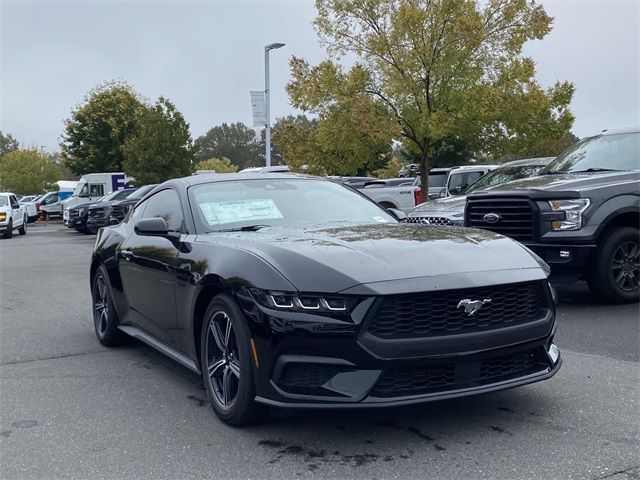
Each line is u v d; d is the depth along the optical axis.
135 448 3.84
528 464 3.43
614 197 7.08
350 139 16.88
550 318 4.00
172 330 4.87
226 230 4.79
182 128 33.47
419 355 3.51
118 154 41.97
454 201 9.73
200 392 4.89
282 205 5.22
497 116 16.36
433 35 15.60
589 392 4.51
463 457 3.54
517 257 4.09
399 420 4.10
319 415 4.21
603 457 3.48
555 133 17.67
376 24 16.50
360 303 3.50
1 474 3.55
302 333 3.54
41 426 4.26
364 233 4.38
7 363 5.88
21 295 10.13
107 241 6.35
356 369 3.50
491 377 3.77
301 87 17.05
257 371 3.70
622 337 5.96
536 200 7.07
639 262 7.32
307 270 3.65
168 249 4.93
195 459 3.65
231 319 3.90
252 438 3.90
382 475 3.36
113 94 42.72
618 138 8.45
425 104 16.25
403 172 32.22
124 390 4.98
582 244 6.95
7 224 26.44
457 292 3.63
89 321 7.82
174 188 5.47
